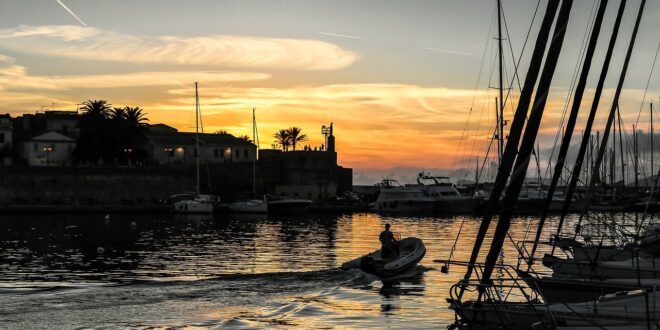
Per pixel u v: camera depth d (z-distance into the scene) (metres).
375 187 138.38
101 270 31.84
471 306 15.51
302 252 41.09
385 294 24.30
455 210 92.12
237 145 125.75
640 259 22.31
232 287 25.83
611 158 107.44
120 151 114.69
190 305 22.20
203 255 39.22
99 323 19.48
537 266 29.27
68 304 22.25
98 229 62.94
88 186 98.94
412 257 29.33
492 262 14.74
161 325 19.31
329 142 120.69
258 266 33.47
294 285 26.34
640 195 102.56
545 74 14.95
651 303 15.12
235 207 96.00
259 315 20.67
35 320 19.86
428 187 96.75
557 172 23.69
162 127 136.50
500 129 67.44
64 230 61.28
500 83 67.06
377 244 47.22
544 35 14.89
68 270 31.81
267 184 114.50
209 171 108.25
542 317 14.90
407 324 19.30
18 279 28.55
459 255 37.62
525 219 80.19
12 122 122.31
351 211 103.81
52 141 113.62
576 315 14.82
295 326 19.17
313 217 88.88
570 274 21.75
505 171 14.72
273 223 74.88
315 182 116.00
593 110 26.48
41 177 95.94
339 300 23.12
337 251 41.75
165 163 116.94
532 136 14.74
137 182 102.06
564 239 24.84
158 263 34.91
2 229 61.91
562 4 15.05
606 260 24.14
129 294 24.23
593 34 24.11
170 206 98.00
